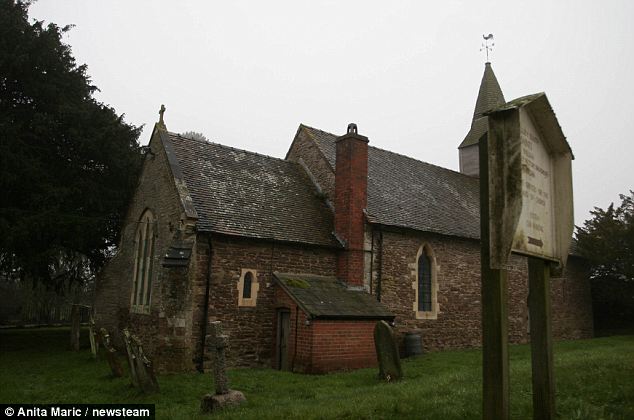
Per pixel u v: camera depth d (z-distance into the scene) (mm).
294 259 16906
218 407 9195
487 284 5141
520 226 5176
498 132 5074
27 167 19969
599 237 26750
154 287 16734
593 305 29219
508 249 4816
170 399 10516
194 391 11227
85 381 12688
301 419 7141
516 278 23406
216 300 14906
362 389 10172
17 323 37844
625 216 26266
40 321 39281
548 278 6082
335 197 18859
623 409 6398
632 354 11664
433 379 10781
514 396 7699
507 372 5016
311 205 19438
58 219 19766
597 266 27703
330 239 18000
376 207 19422
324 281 17172
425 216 21062
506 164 4965
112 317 20047
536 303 6004
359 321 15344
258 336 15609
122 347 18438
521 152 5086
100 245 23125
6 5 21812
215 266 15078
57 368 15172
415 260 19672
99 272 22266
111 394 11047
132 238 19453
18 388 11867
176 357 13852
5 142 19766
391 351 12062
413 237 19750
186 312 14180
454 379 10102
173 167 16797
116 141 23266
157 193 17578
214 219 15555
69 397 10727
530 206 5508
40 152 21562
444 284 20547
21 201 21141
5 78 21453
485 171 5285
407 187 23000
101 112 23562
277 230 16750
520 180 4844
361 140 18906
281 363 15484
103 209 22391
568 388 7891
